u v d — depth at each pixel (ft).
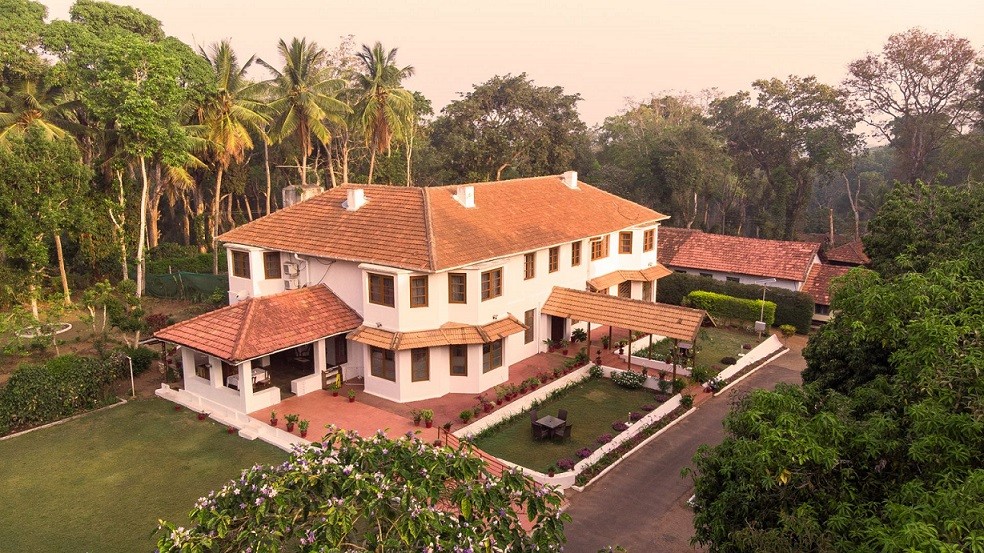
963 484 33.32
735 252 161.68
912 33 215.10
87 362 96.78
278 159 225.35
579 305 115.24
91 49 161.38
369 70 180.96
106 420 91.56
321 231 109.09
